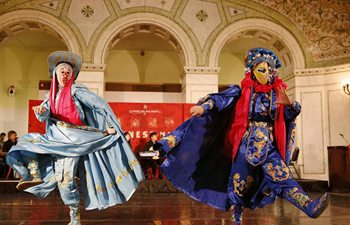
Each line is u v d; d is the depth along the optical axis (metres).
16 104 13.73
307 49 11.18
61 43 13.83
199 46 11.09
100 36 10.84
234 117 2.99
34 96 13.87
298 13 11.29
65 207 5.61
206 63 11.06
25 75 13.91
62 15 10.82
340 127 10.56
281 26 11.27
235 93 2.97
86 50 10.79
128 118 10.88
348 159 9.04
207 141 3.07
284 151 2.89
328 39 11.04
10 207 5.63
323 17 11.12
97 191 3.21
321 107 10.87
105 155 3.32
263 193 2.97
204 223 3.98
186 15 11.13
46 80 13.91
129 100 13.47
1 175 9.89
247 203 2.97
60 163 3.18
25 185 3.15
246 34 11.86
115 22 10.90
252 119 2.91
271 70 2.99
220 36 11.16
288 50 11.35
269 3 11.36
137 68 14.48
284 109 2.98
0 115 13.55
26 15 10.70
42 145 3.15
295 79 11.14
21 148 3.14
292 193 2.65
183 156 3.02
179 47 11.45
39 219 4.28
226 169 3.13
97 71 10.75
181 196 7.77
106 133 3.30
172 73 14.57
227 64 14.84
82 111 3.32
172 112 10.95
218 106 2.89
